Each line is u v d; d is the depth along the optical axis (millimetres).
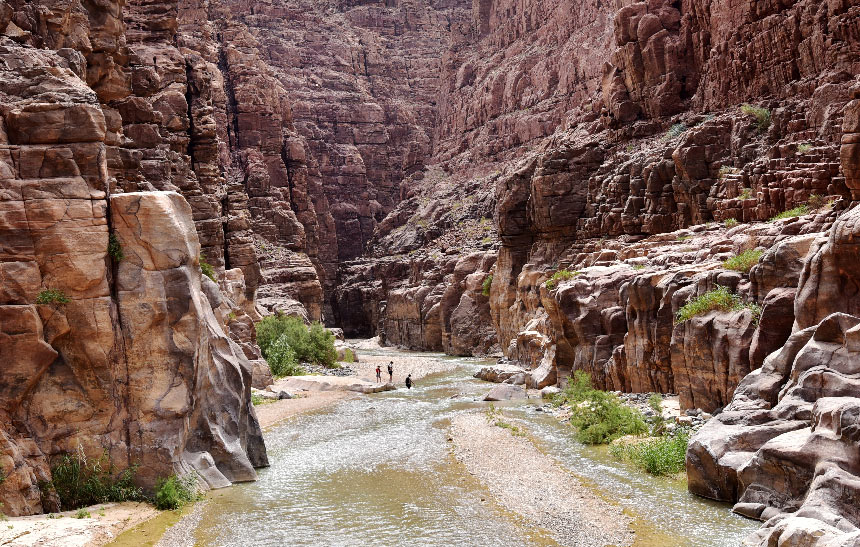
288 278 93000
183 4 102812
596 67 104188
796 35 53281
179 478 22531
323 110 147125
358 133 149000
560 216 64688
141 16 58844
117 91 34156
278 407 41469
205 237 56781
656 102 64625
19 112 21469
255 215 100688
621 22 67688
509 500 21625
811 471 17031
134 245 22625
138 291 22469
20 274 21000
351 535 19219
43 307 21172
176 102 56844
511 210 69250
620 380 34062
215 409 25250
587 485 22500
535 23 129250
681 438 23984
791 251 24203
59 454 21406
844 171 25406
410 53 167625
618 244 53969
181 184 56031
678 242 43719
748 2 57438
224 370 25953
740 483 19328
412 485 23844
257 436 27234
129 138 44344
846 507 15266
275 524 20250
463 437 30719
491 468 25406
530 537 18438
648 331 31750
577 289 37969
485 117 133125
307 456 28750
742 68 57750
